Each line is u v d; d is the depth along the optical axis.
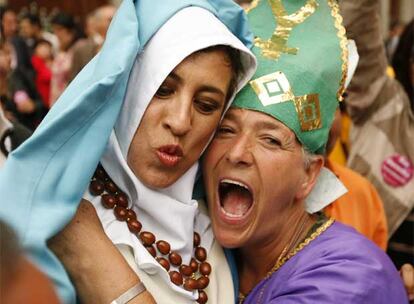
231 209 1.18
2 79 2.29
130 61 0.97
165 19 1.02
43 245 0.88
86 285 0.95
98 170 1.08
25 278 0.52
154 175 1.05
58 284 0.88
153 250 1.07
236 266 1.26
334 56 1.18
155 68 1.00
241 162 1.12
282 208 1.17
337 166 1.67
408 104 1.92
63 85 3.78
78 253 0.96
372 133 1.89
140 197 1.06
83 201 1.01
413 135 1.89
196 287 1.10
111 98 0.96
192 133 1.04
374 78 1.83
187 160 1.06
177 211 1.09
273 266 1.22
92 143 0.94
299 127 1.14
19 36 4.33
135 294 0.94
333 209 1.59
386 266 1.15
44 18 5.83
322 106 1.17
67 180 0.93
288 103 1.13
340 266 1.12
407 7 6.61
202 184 1.20
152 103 1.02
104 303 0.94
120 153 1.04
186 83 1.01
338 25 1.21
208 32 1.01
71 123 0.93
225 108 1.12
